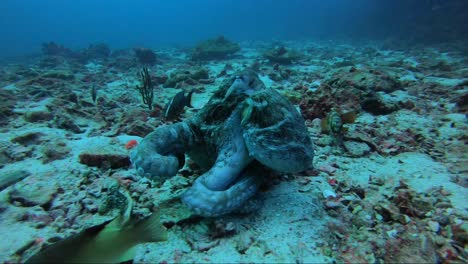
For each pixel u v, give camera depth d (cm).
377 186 63
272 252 43
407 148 82
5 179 59
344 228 48
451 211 53
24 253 43
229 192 46
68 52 462
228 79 55
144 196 57
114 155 70
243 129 48
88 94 179
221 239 45
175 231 47
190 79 199
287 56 295
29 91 175
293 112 50
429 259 41
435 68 216
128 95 165
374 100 113
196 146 56
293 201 54
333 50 426
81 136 98
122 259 39
